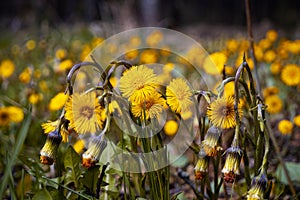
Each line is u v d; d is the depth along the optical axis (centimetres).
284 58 160
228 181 60
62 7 467
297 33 298
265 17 514
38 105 118
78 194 65
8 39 310
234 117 61
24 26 396
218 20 539
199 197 69
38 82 133
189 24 511
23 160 71
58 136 61
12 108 95
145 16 329
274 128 117
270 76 155
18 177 84
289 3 521
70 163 68
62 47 216
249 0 80
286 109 129
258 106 61
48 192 63
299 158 98
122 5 256
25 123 65
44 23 296
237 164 60
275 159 93
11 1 566
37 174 70
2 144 92
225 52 147
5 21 493
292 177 84
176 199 67
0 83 151
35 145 93
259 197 59
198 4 562
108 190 70
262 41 169
